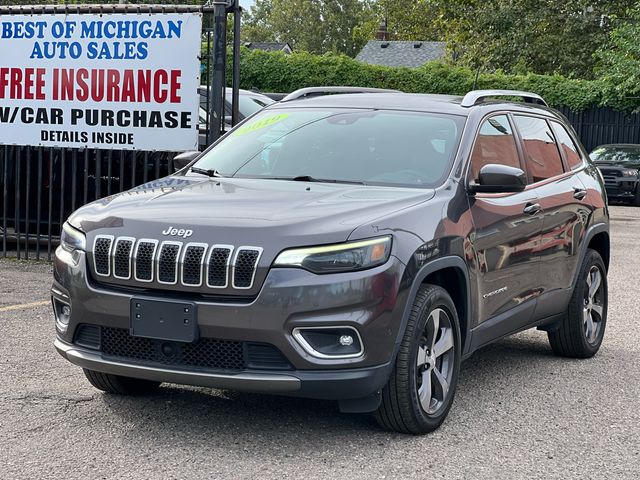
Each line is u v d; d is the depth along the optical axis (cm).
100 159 1020
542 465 461
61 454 453
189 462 446
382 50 6788
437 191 527
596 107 3039
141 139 1005
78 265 479
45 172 1128
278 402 549
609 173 2416
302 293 440
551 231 633
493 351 725
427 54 6644
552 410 559
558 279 652
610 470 458
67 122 1020
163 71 993
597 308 720
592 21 3669
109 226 478
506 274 575
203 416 518
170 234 461
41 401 538
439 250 493
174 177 584
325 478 430
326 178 555
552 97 3048
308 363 443
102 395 554
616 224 1838
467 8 3806
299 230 451
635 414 556
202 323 446
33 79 1026
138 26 994
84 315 475
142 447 466
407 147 567
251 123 636
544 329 690
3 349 657
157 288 459
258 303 441
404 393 473
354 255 450
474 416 539
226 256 448
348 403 470
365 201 494
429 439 493
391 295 456
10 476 422
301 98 667
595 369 671
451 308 509
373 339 451
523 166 624
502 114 628
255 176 572
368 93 668
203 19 996
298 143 591
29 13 1019
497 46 3712
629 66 2894
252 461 450
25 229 1114
